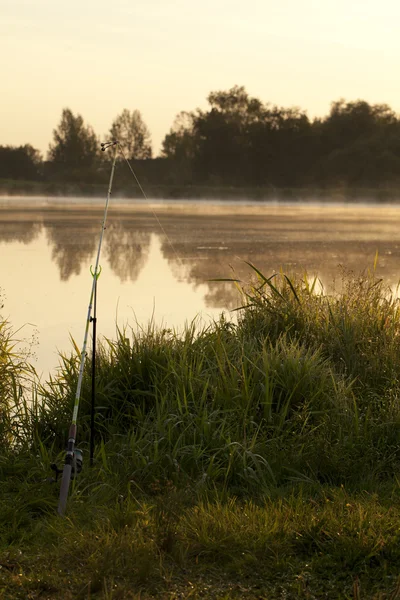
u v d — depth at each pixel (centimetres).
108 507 445
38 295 1262
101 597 334
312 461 498
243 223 3769
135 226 3322
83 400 581
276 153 13825
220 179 13800
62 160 17188
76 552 373
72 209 5538
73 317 1067
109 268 1677
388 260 1875
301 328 724
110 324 1015
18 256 1905
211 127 13862
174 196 12938
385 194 11825
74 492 452
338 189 12744
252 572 358
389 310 773
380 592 335
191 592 336
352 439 521
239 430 538
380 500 443
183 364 615
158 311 1119
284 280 823
